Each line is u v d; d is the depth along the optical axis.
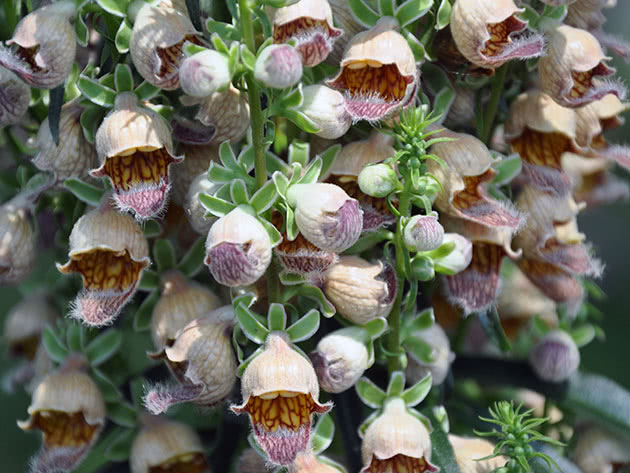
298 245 0.37
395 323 0.39
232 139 0.38
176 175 0.39
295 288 0.38
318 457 0.39
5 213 0.41
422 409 0.41
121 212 0.38
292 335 0.37
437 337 0.40
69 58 0.38
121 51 0.37
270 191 0.36
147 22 0.37
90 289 0.38
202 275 0.41
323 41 0.36
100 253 0.38
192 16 0.38
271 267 0.37
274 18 0.36
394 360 0.39
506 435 0.39
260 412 0.36
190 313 0.39
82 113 0.39
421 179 0.37
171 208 0.40
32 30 0.37
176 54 0.37
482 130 0.40
